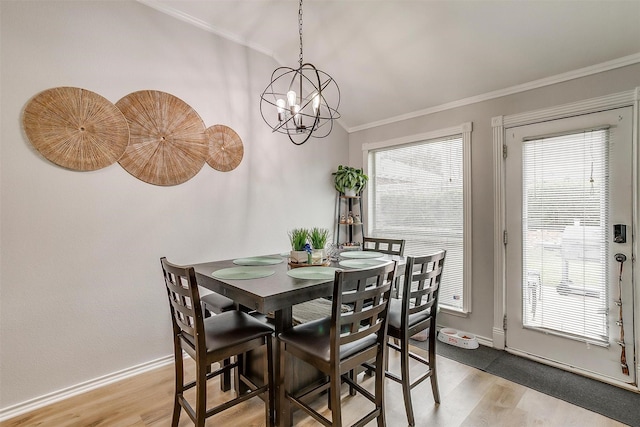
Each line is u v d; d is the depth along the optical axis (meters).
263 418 1.80
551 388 2.10
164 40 2.42
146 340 2.34
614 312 2.17
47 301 1.94
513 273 2.64
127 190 2.24
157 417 1.81
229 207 2.82
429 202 3.27
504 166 2.68
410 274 1.72
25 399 1.86
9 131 1.80
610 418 1.79
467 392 2.06
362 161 3.87
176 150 2.47
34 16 1.88
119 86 2.20
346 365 1.41
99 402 1.95
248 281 1.62
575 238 2.33
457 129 2.97
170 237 2.46
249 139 2.97
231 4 2.46
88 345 2.09
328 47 2.88
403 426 1.72
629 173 2.10
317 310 2.35
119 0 2.21
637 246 2.07
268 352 1.66
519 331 2.61
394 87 3.10
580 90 2.29
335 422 1.35
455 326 3.01
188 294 1.42
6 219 1.80
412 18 2.34
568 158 2.36
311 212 3.57
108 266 2.17
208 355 1.45
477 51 2.43
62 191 1.98
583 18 1.97
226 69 2.79
